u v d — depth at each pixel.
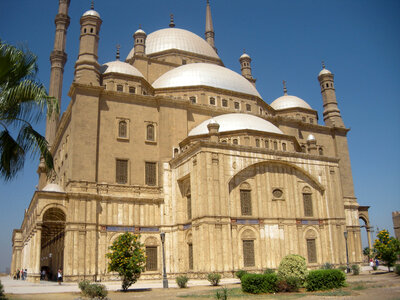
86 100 43.34
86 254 38.69
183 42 67.81
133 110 46.44
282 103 66.31
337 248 43.31
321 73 65.38
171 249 42.38
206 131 45.09
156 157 46.09
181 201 42.62
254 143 44.53
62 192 39.31
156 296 25.19
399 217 84.06
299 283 24.78
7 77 19.06
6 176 19.48
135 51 62.53
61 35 72.56
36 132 19.91
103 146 43.50
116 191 42.59
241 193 40.03
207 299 22.11
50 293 27.17
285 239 40.81
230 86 57.06
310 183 44.66
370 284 27.16
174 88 54.62
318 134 59.81
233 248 37.75
